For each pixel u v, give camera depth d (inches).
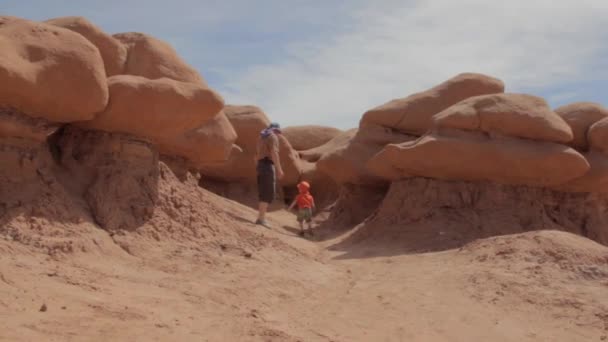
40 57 214.8
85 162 253.3
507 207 378.0
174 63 307.3
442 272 266.2
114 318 154.5
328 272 268.8
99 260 208.4
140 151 262.8
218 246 261.9
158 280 200.5
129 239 234.1
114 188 247.6
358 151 501.4
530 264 257.6
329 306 211.3
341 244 389.1
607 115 429.7
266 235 304.8
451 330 194.9
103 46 282.8
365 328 190.9
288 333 171.3
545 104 389.7
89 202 239.9
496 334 193.2
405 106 499.5
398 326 195.8
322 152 641.0
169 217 263.3
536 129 371.2
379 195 504.7
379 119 505.4
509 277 243.8
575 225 406.6
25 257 188.1
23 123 219.5
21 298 154.2
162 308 172.1
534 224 374.3
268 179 370.6
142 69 294.5
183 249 243.0
